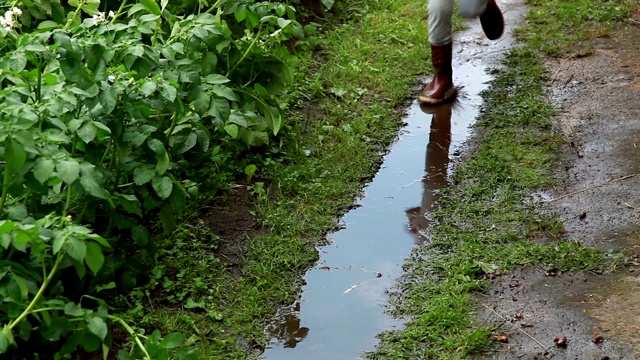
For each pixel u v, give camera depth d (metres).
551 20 7.81
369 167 5.61
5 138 3.29
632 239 4.71
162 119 4.82
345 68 6.83
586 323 4.08
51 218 3.63
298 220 5.00
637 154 5.60
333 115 6.20
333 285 4.48
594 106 6.29
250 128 5.45
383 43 7.40
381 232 4.94
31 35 4.07
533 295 4.30
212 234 4.79
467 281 4.39
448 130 6.11
